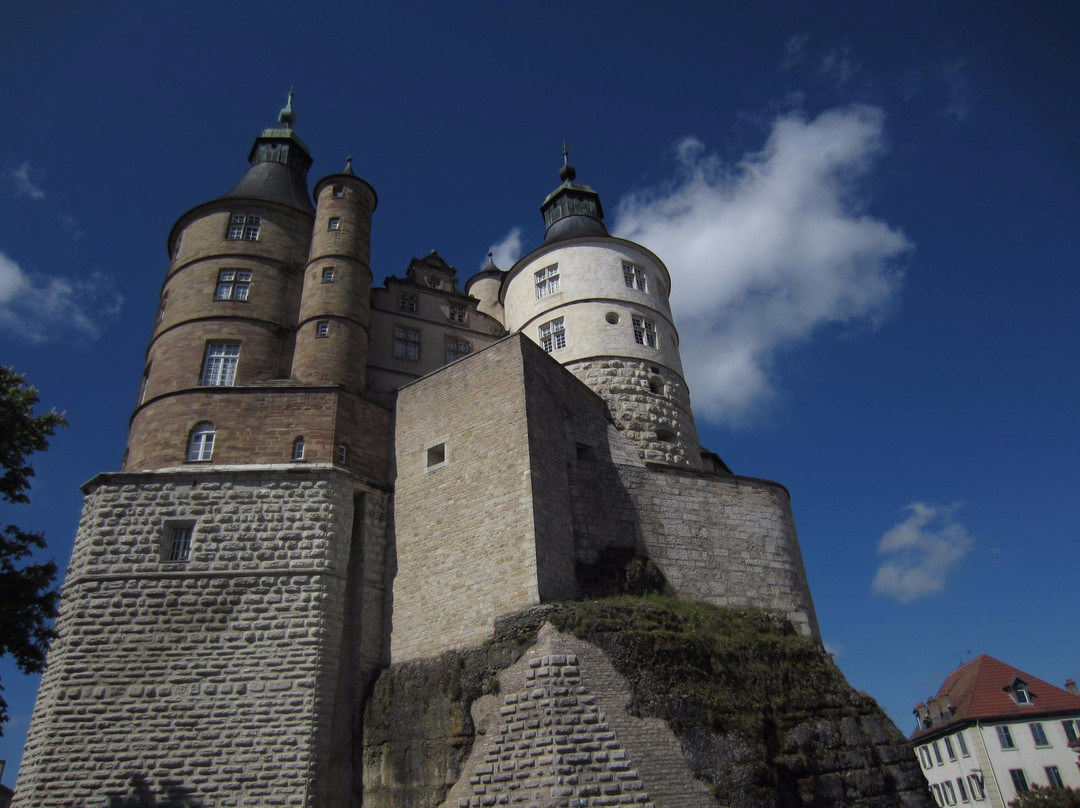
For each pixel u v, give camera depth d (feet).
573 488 81.51
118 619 71.41
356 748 70.44
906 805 73.82
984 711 168.35
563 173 136.05
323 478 79.41
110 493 77.05
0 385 65.41
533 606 67.46
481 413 81.46
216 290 95.30
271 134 118.21
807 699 75.66
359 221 103.60
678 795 60.18
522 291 117.60
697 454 108.37
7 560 62.54
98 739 66.33
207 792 64.85
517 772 59.88
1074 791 146.61
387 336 104.27
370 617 76.84
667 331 114.73
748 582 90.07
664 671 65.98
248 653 70.74
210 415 83.87
